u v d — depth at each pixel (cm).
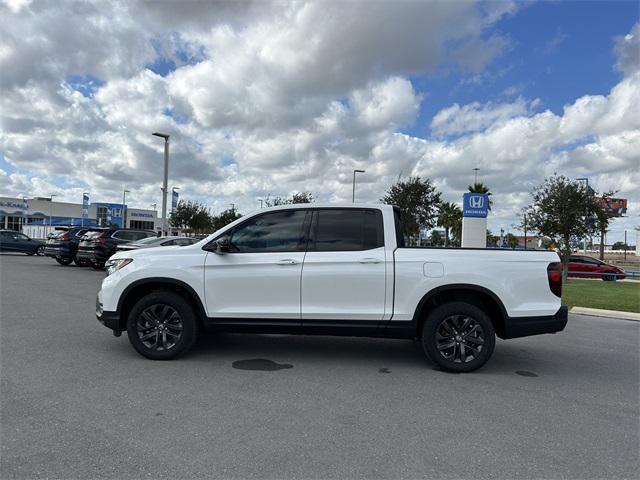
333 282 548
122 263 585
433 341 546
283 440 353
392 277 545
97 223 6756
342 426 382
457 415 415
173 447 337
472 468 318
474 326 546
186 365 552
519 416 418
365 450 340
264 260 558
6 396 432
